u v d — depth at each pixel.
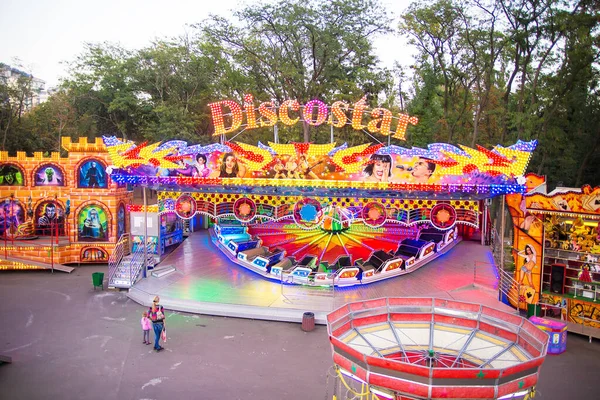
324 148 22.59
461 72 40.25
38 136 54.75
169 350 16.69
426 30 39.31
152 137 48.91
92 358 15.98
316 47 43.97
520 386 6.95
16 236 31.06
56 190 31.55
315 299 21.44
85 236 30.14
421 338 8.91
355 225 29.55
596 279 18.56
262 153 23.00
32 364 15.46
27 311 20.81
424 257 26.97
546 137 34.09
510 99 42.22
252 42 45.56
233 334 18.31
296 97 46.12
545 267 19.78
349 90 44.97
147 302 21.61
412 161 21.75
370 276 24.08
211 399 13.30
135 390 13.79
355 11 41.94
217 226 31.09
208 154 23.28
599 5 31.27
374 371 7.23
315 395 13.58
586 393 13.61
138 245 26.77
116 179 23.50
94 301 22.34
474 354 8.32
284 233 30.09
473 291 22.44
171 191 24.80
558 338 16.42
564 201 18.17
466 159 20.98
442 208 22.64
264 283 23.97
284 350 16.83
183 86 50.25
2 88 50.28
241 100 49.03
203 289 22.92
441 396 6.72
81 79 53.03
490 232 31.53
